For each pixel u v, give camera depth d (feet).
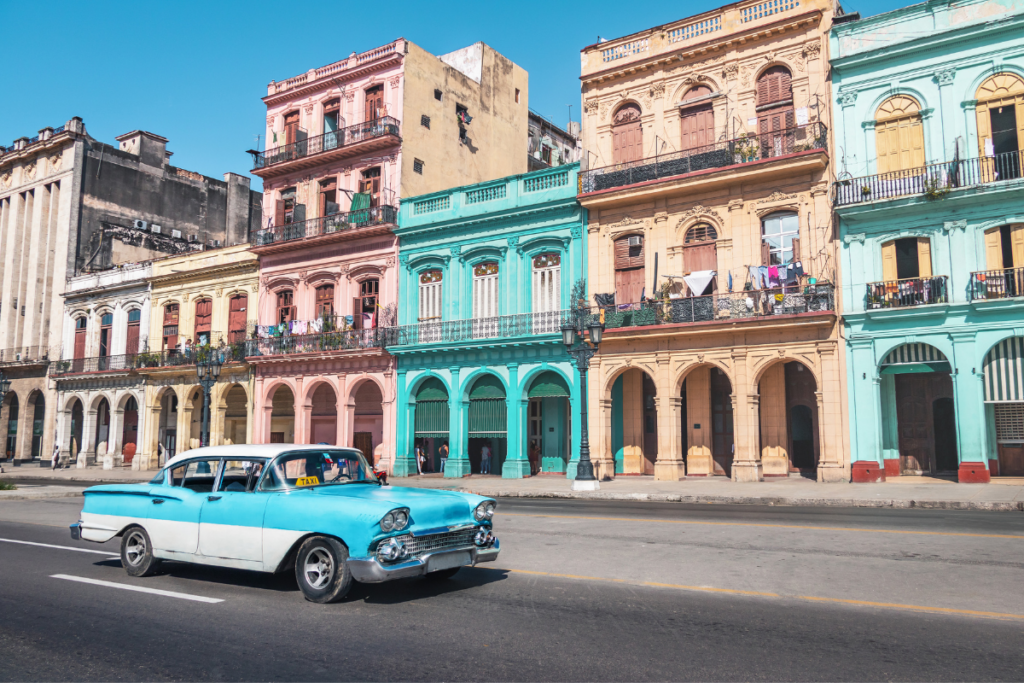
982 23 70.23
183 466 28.73
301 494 24.85
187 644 19.36
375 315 108.17
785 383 81.00
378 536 22.54
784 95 81.10
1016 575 25.64
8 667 17.74
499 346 94.27
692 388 85.46
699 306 81.00
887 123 75.05
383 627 20.67
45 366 151.43
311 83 119.75
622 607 22.65
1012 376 66.33
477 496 26.45
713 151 82.33
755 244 79.97
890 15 75.36
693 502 60.08
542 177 96.07
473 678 16.44
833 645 18.54
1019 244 67.31
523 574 27.71
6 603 24.29
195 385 127.24
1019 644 18.40
